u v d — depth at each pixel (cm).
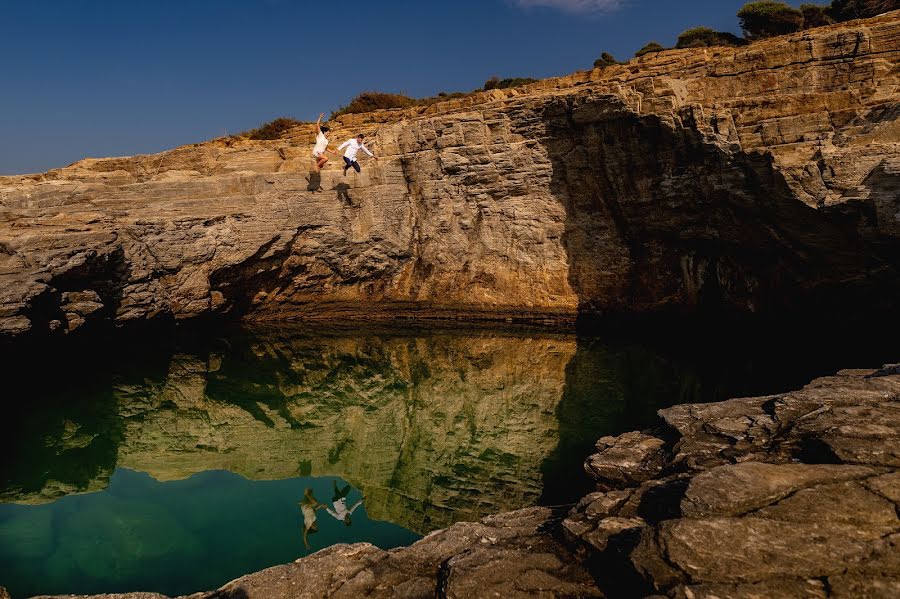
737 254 2084
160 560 806
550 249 2486
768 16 2638
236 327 2556
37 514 964
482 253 2591
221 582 750
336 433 1405
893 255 1625
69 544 855
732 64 1964
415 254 2695
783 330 2005
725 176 1886
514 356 2008
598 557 552
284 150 2612
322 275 2694
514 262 2542
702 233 2123
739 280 2109
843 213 1619
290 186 2552
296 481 1116
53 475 1145
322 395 1686
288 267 2639
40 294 1741
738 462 684
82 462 1220
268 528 905
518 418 1438
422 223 2658
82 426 1440
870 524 500
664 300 2298
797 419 757
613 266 2392
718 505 550
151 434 1402
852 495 541
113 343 2214
